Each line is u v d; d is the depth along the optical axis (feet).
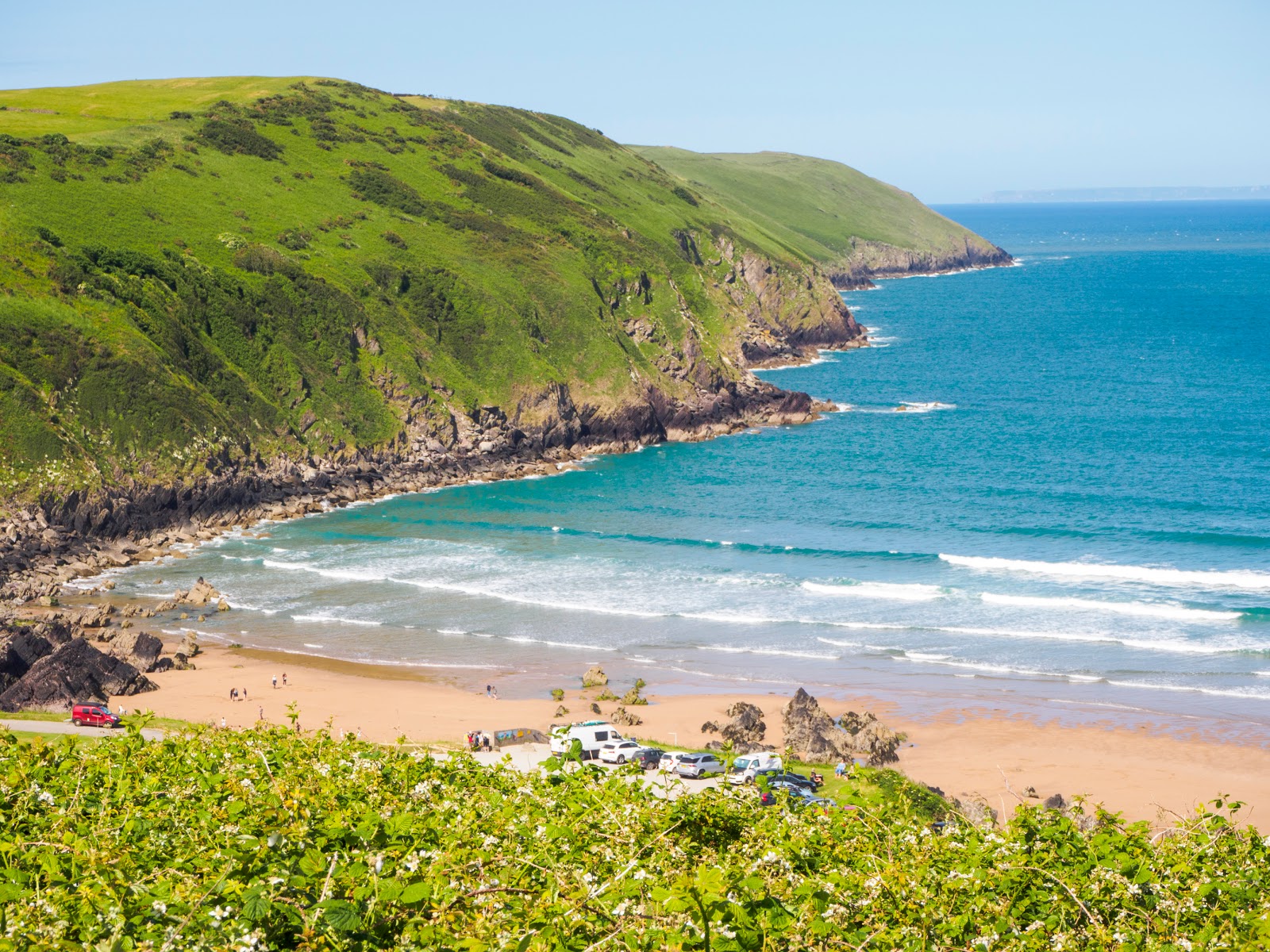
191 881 34.60
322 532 307.58
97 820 44.21
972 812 125.29
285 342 370.12
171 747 59.47
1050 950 37.37
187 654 208.44
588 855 40.83
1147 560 262.67
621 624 231.50
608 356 425.28
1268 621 221.25
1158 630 219.41
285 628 229.86
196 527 306.14
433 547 290.97
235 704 180.86
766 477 362.12
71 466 287.89
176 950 30.78
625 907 34.78
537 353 417.28
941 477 351.87
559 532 304.50
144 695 185.47
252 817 42.22
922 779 153.38
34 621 217.15
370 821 39.47
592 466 386.52
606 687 194.18
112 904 32.68
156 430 310.86
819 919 35.65
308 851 35.17
